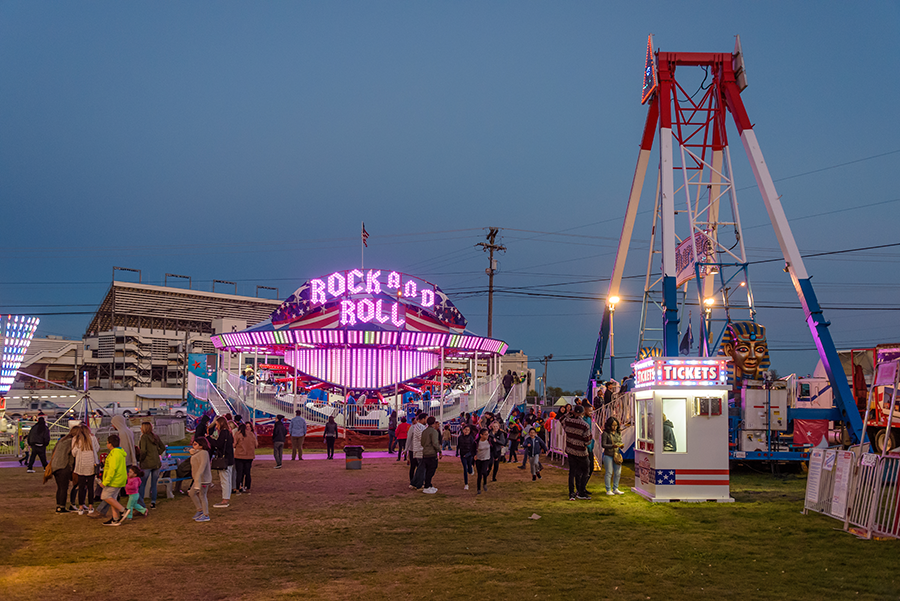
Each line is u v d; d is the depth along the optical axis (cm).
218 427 1412
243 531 1135
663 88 2112
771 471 1853
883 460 1050
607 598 742
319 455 2698
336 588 788
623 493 1545
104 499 1192
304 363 3566
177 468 1563
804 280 1958
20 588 797
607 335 2712
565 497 1491
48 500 1474
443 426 2923
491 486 1684
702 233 2153
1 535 1109
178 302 9944
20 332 3175
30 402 6203
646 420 1502
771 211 2039
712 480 1417
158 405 8381
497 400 3659
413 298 3738
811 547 977
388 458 2528
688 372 1438
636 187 2527
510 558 928
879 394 1775
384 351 3591
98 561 930
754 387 1844
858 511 1104
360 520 1228
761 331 1897
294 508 1364
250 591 781
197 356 4128
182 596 764
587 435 1467
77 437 1322
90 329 9925
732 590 768
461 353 4059
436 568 877
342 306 3494
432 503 1420
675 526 1150
